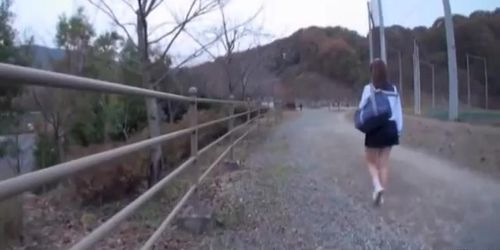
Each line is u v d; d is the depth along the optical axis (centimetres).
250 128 1611
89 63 2050
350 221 568
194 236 525
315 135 1834
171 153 1059
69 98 1798
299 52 9250
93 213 822
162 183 411
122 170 878
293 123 2962
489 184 743
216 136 1292
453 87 2080
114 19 3206
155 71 1262
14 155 1817
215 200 659
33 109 1759
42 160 1716
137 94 336
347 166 974
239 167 970
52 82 195
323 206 641
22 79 172
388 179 798
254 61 2675
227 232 538
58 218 760
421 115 3006
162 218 629
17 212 618
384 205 636
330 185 779
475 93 4712
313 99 8931
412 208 616
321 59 9488
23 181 174
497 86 4697
